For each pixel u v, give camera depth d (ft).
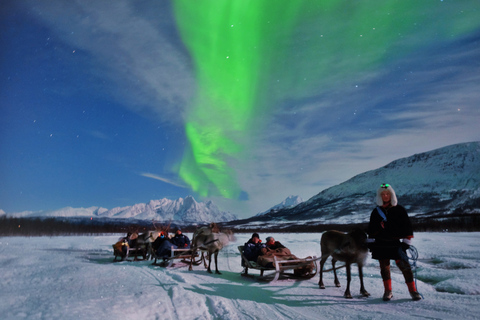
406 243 21.89
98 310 17.04
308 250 58.18
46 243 102.47
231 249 71.05
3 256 53.06
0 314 16.02
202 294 23.70
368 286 27.45
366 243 23.43
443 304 19.85
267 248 32.53
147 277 30.35
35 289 23.29
